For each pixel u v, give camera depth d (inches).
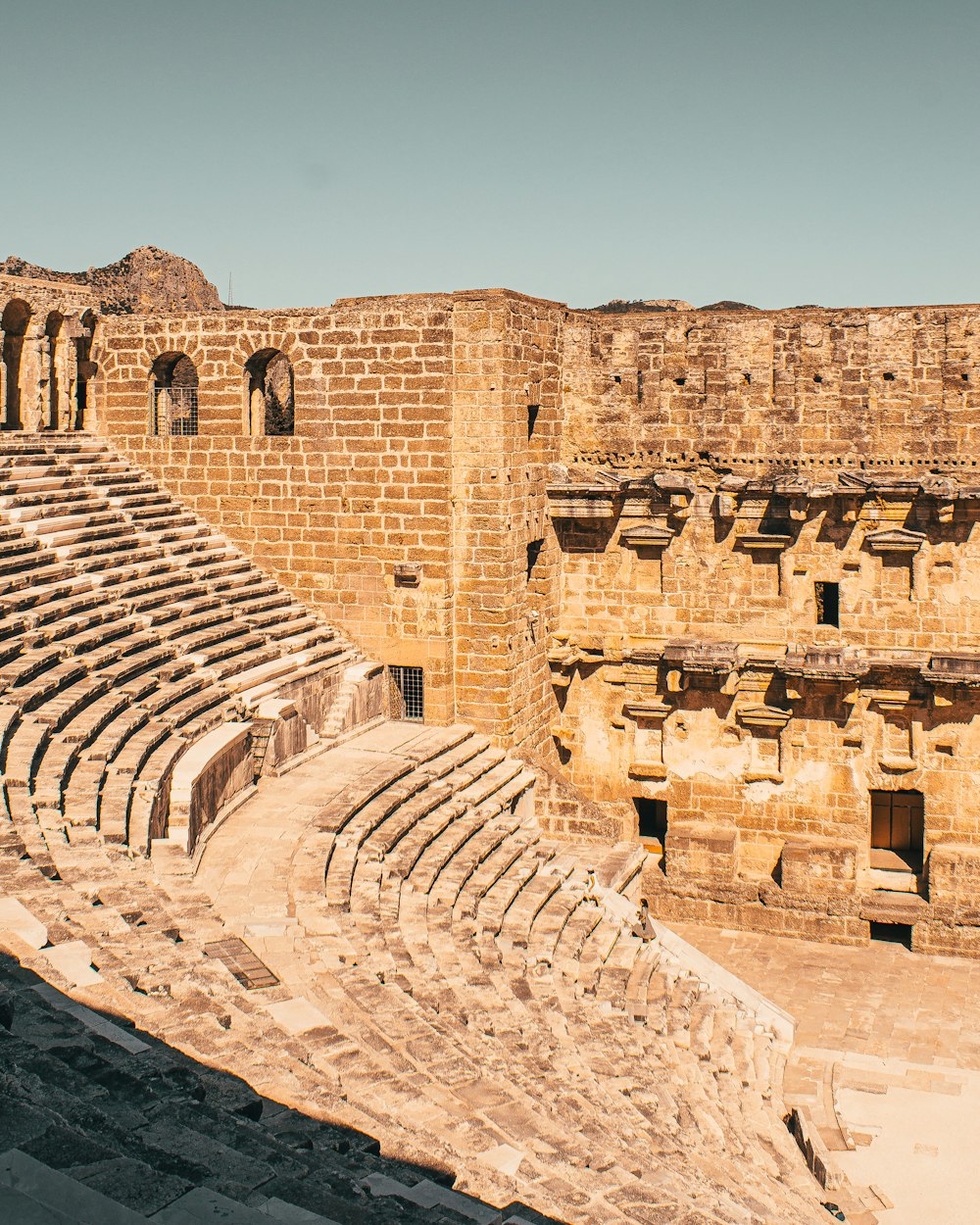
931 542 1424.7
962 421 1406.3
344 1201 377.1
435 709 1395.2
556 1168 556.4
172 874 839.1
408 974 804.6
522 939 1000.9
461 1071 641.6
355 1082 576.7
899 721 1449.3
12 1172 319.6
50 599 1115.3
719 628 1499.8
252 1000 647.8
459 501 1374.3
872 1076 1107.3
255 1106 474.3
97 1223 306.5
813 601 1467.8
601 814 1396.4
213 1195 339.0
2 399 1429.6
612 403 1515.7
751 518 1476.4
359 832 1056.8
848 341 1433.3
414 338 1364.4
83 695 985.5
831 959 1389.0
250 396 1469.0
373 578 1409.9
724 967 1355.8
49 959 572.7
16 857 686.5
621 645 1526.8
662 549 1509.6
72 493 1323.8
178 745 1015.6
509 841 1190.9
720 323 1471.5
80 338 1488.7
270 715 1171.9
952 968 1369.3
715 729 1505.9
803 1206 746.8
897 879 1450.5
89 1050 469.7
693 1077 876.6
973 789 1428.4
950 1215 892.0
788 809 1487.5
